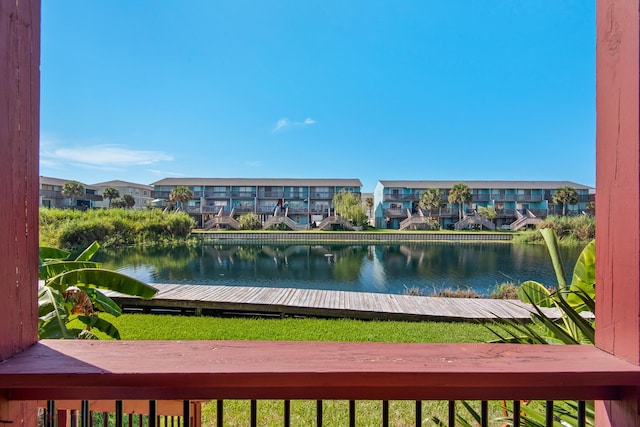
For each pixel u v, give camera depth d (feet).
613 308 2.05
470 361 2.00
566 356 2.06
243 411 8.61
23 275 2.13
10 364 1.94
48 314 7.42
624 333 1.96
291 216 108.99
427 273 39.78
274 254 57.21
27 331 2.13
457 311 19.57
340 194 103.60
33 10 2.27
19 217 2.11
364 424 7.79
